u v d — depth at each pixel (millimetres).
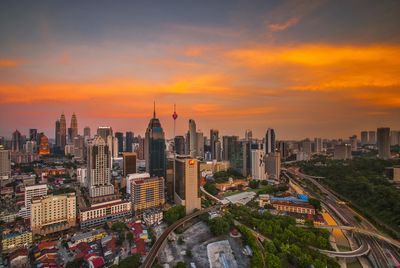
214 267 172375
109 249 193125
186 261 181625
